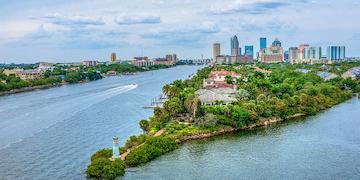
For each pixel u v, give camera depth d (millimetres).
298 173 150000
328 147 183500
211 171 153500
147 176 148750
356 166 156500
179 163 164250
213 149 184875
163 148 180000
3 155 180500
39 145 197250
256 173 150500
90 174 149250
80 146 193875
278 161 164500
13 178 149750
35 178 149250
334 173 149375
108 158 160250
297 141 195500
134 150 168875
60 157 175625
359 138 198750
